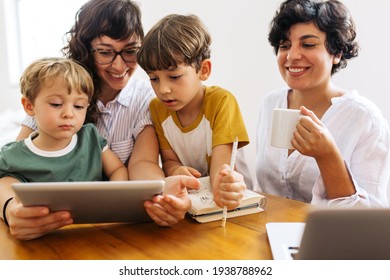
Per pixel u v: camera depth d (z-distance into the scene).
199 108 1.22
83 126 1.15
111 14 1.15
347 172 1.07
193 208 0.92
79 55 1.22
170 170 1.20
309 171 1.25
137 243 0.81
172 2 2.19
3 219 0.93
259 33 1.92
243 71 2.02
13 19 2.62
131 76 1.31
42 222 0.81
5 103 2.63
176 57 1.06
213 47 2.10
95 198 0.77
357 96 1.26
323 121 1.26
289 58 1.21
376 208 0.54
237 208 0.95
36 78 0.99
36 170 1.02
